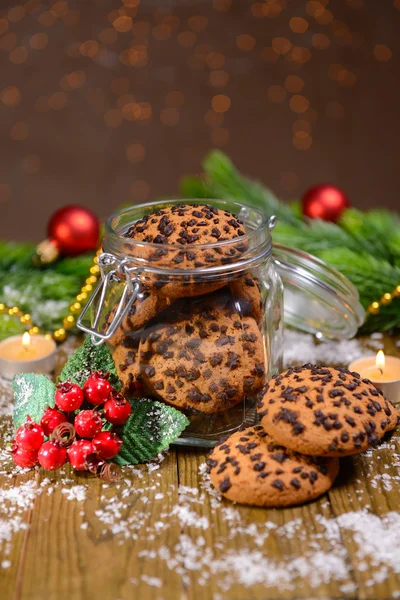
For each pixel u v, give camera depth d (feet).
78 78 5.23
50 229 2.43
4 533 1.50
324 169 5.36
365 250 2.30
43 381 1.75
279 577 1.39
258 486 1.53
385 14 5.02
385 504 1.55
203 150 5.38
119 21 5.12
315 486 1.54
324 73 5.16
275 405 1.57
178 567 1.42
